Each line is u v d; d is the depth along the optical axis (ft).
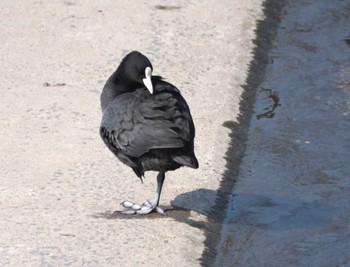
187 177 38.96
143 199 36.78
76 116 43.34
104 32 52.54
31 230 33.63
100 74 47.67
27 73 47.47
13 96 44.93
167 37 52.60
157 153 33.47
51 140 41.01
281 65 51.98
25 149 40.11
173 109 33.53
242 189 38.93
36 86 46.11
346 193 39.22
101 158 39.83
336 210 37.76
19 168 38.50
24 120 42.65
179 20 55.11
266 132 44.16
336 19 59.31
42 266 31.19
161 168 34.22
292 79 50.34
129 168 39.24
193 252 33.12
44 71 47.80
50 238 33.14
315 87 49.60
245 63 51.19
